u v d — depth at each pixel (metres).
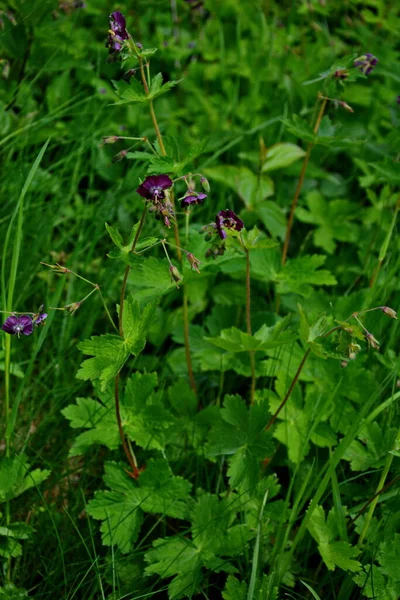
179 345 1.46
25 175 1.49
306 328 1.20
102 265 1.49
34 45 1.56
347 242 1.56
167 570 1.22
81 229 1.49
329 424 1.32
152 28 1.83
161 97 1.66
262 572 1.25
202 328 1.42
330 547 1.23
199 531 1.24
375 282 1.38
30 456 1.34
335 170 1.66
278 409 1.27
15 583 1.26
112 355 1.19
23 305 1.45
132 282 1.31
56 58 1.58
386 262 1.45
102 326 1.47
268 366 1.35
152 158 1.24
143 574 1.23
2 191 1.49
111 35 1.22
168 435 1.32
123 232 1.51
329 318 1.38
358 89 1.67
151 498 1.25
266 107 1.68
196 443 1.32
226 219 1.21
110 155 1.59
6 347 1.24
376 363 1.39
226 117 1.66
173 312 1.44
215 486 1.32
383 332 1.40
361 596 1.24
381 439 1.30
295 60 1.73
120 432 1.25
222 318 1.42
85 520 1.29
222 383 1.37
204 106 1.68
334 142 1.36
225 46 1.84
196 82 1.74
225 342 1.25
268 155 1.49
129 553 1.27
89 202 1.59
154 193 1.15
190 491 1.28
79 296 1.44
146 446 1.27
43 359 1.41
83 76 1.64
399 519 1.25
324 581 1.26
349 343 1.19
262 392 1.32
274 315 1.42
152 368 1.40
